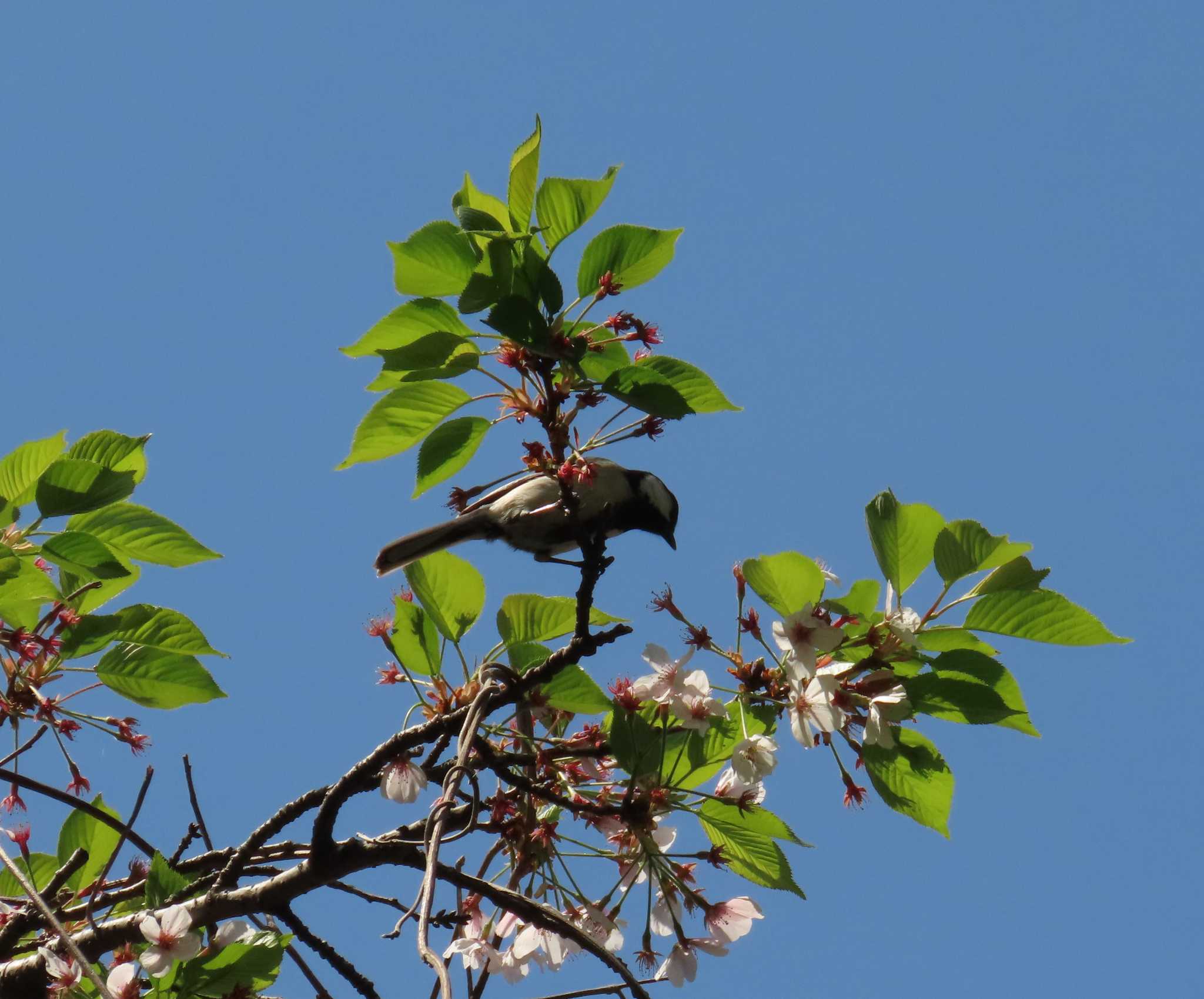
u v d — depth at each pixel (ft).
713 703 33.47
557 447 35.65
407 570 36.88
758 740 32.55
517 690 34.81
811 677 32.24
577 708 35.70
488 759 34.32
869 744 33.60
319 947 32.99
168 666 37.22
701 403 36.27
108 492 35.17
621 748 33.94
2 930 32.83
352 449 36.24
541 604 36.55
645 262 36.63
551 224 35.81
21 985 31.04
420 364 34.40
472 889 31.68
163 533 37.17
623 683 34.53
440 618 36.58
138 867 35.78
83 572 34.06
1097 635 33.86
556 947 34.14
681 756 35.60
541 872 34.65
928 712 33.30
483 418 36.06
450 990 22.29
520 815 34.60
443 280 36.24
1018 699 33.99
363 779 33.32
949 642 34.73
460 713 33.91
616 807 34.17
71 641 36.50
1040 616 34.04
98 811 36.01
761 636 34.17
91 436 36.70
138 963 31.65
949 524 34.09
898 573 34.30
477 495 36.47
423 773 34.32
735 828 34.06
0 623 36.55
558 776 35.65
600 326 36.45
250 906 32.86
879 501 34.63
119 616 36.91
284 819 34.42
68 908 34.42
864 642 33.78
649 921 33.55
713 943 33.35
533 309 33.63
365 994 32.91
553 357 33.71
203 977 30.42
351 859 33.06
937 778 33.47
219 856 35.50
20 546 35.32
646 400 33.96
